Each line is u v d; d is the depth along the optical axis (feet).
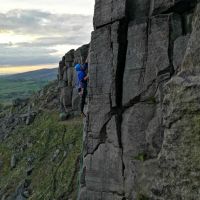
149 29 69.62
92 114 79.20
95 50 77.87
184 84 54.95
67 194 215.10
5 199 255.91
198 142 52.85
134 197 69.31
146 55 69.92
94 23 78.48
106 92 75.97
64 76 284.61
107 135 76.69
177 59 65.77
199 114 53.06
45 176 248.52
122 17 72.64
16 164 294.87
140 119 70.64
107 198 75.87
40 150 283.38
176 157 55.26
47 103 340.18
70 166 235.81
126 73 73.10
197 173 52.54
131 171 71.05
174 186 55.36
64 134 273.54
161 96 66.95
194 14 61.52
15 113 382.01
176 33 67.00
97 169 78.43
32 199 234.38
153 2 69.56
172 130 56.08
